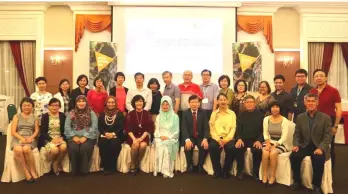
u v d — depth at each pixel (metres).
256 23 7.49
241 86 4.74
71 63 7.71
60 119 4.35
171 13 7.34
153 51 7.33
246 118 4.27
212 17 7.37
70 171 4.35
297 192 3.56
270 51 7.56
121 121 4.47
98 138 4.40
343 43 7.64
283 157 3.83
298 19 7.77
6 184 3.82
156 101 4.93
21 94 7.74
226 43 7.37
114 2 7.21
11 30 7.48
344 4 7.32
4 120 7.44
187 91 5.04
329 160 3.59
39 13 7.46
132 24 7.30
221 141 4.15
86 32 7.50
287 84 7.77
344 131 6.45
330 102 3.81
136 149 4.26
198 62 7.36
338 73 7.71
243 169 4.13
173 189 3.64
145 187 3.71
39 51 7.51
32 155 3.95
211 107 5.07
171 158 4.20
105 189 3.63
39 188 3.67
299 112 4.22
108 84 7.09
